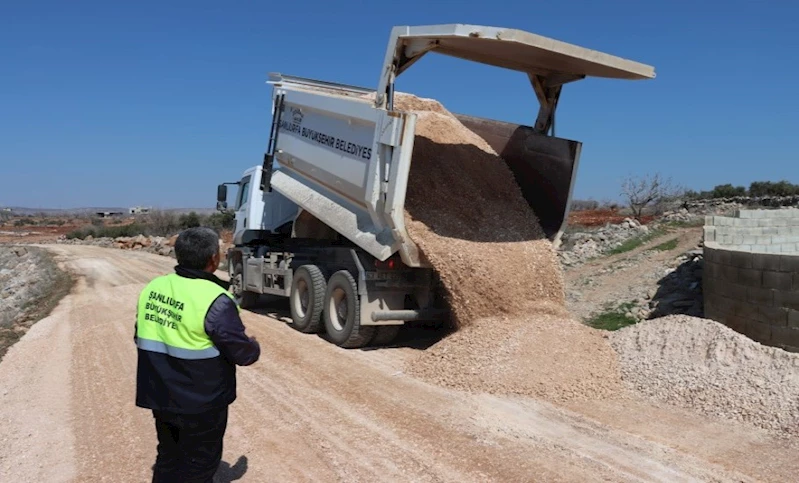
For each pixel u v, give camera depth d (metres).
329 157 8.78
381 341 8.46
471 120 9.54
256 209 11.86
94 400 6.28
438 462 4.58
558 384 6.21
